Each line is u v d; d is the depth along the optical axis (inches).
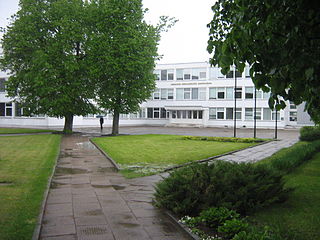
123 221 203.9
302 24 131.0
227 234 168.6
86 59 1010.7
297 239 172.6
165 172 388.5
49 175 354.6
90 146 699.4
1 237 167.9
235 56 145.2
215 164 281.0
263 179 248.1
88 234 179.8
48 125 1465.3
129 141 833.5
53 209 229.1
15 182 314.0
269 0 136.9
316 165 451.2
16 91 1013.2
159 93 2228.1
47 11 973.8
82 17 988.6
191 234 177.2
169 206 225.5
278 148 716.7
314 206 239.9
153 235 179.8
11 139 813.9
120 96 991.6
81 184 319.0
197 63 2094.0
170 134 1221.7
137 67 963.3
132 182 330.0
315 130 953.5
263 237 149.8
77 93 970.1
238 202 213.3
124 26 960.3
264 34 144.6
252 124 1923.0
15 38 959.0
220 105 2012.8
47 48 957.2
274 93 143.9
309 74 118.2
